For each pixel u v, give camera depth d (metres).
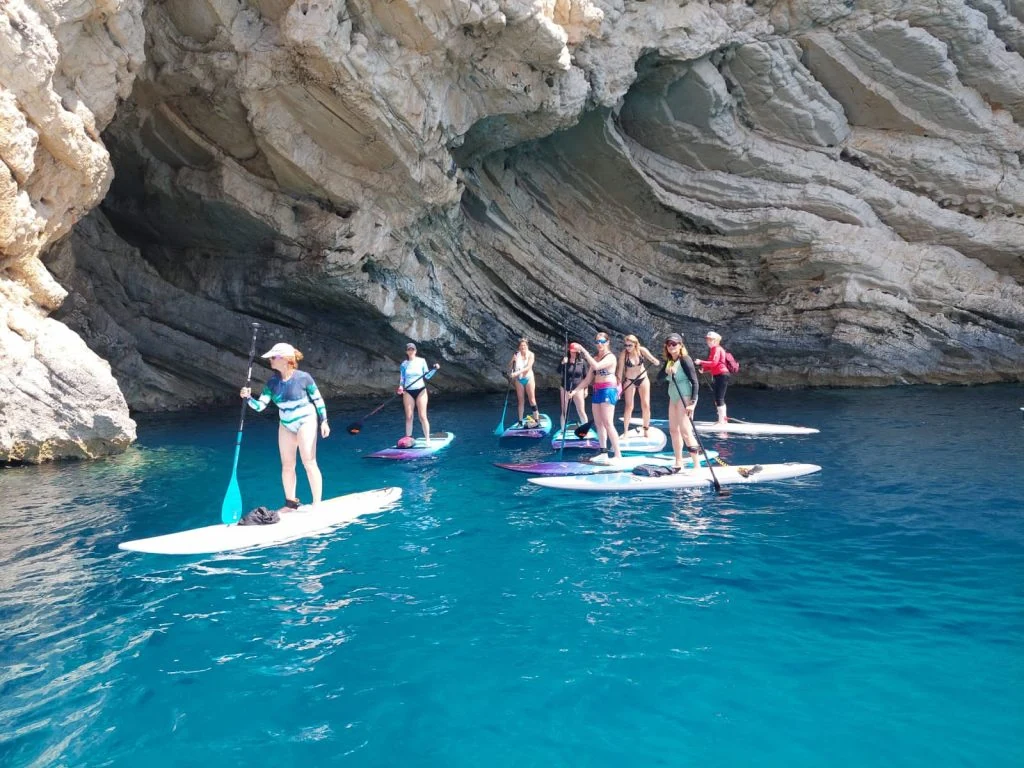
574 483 7.63
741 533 5.93
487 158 17.23
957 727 3.10
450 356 17.55
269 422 12.66
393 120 12.15
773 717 3.20
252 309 15.36
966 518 6.28
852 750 2.95
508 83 12.76
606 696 3.39
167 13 11.23
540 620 4.23
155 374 14.66
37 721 3.21
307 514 6.38
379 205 13.79
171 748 3.02
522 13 11.66
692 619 4.22
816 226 17.59
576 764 2.89
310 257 13.82
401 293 15.54
